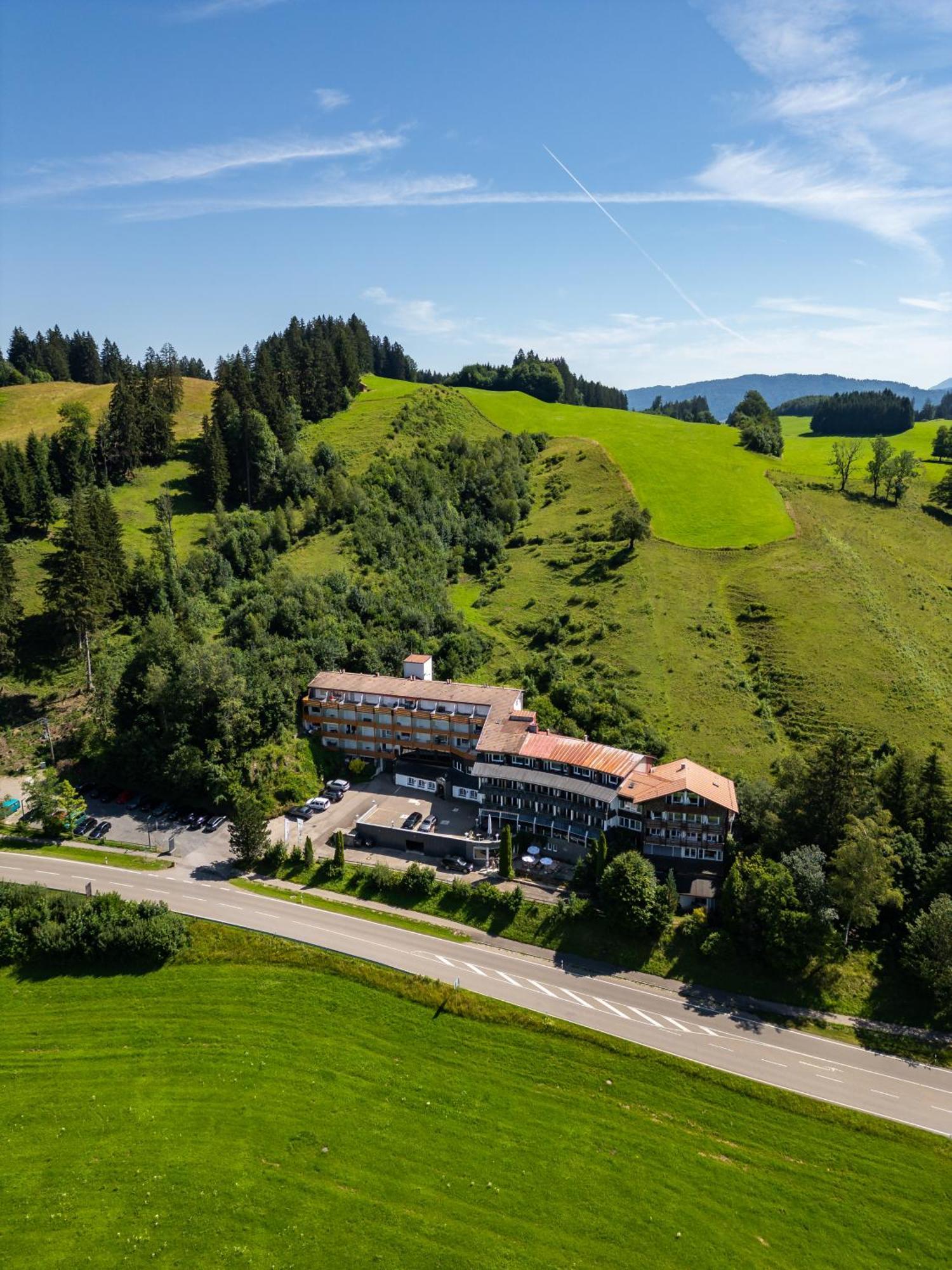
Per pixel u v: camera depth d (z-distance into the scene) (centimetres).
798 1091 7556
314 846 10975
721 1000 8656
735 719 13012
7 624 13650
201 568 15638
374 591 15938
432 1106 7244
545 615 16288
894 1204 6525
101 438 18788
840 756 9806
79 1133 6862
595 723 12762
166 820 11631
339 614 14938
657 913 9206
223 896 10025
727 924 9219
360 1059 7756
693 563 17375
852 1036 8212
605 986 8819
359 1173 6531
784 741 12650
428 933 9544
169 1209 6159
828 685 13575
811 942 8625
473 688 12719
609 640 15125
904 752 10481
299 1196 6297
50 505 16562
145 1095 7281
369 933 9475
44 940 8931
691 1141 7038
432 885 10100
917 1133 7138
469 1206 6300
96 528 14538
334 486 18462
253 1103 7188
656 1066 7788
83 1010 8369
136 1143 6750
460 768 12456
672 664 14300
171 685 12094
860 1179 6731
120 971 8894
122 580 14512
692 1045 8044
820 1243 6172
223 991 8594
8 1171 6481
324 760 12794
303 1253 5856
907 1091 7588
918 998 8550
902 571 17675
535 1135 7006
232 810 11669
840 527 19388
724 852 9975
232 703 11981
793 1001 8625
